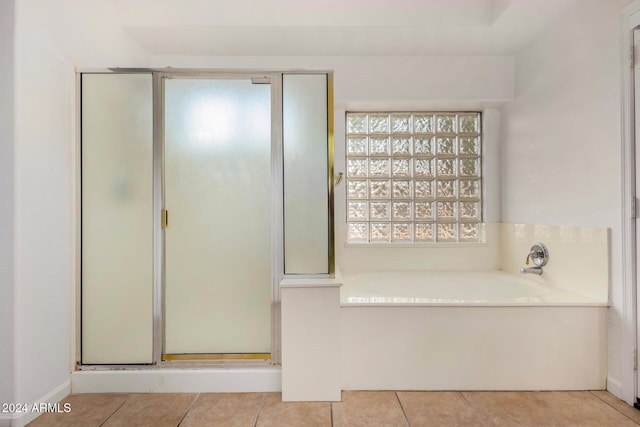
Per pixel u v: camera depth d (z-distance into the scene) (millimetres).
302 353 1730
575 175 2025
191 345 1835
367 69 2693
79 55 1866
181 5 2223
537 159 2391
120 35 2240
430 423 1541
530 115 2471
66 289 1780
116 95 1842
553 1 1962
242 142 1829
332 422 1549
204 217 1825
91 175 1842
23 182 1524
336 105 2771
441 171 2898
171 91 1837
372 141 2900
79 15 1866
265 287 1829
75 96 1833
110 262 1836
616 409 1641
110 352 1839
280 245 1812
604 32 1814
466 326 1806
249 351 1835
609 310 1798
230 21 2225
